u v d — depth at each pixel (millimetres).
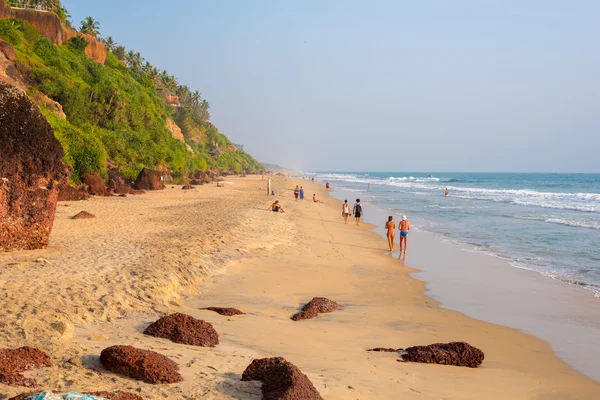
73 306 8164
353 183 114312
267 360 5504
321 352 7430
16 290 8633
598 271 16609
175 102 129125
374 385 6000
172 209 29266
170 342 6953
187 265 12836
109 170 44219
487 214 37500
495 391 6434
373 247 21641
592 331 10070
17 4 77562
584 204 48562
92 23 112000
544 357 8398
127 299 9289
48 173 13047
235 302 10742
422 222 32062
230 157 140250
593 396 6613
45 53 57938
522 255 19844
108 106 58844
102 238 16312
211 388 5066
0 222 12156
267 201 40844
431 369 7133
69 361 5410
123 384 4945
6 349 5148
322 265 16141
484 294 13312
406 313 10938
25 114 12414
